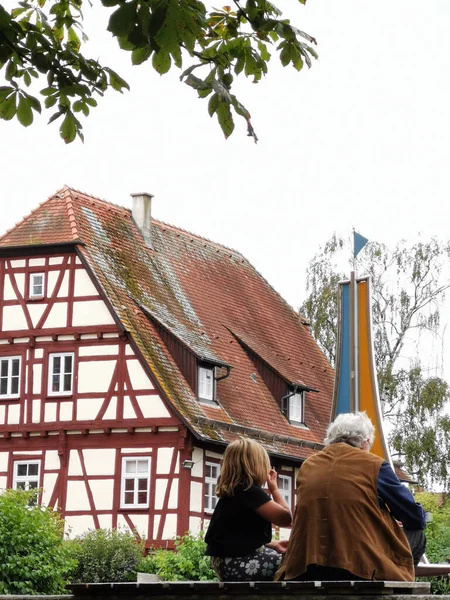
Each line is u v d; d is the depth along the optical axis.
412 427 42.22
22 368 33.34
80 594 5.93
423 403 41.75
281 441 35.91
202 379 33.72
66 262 33.31
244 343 38.06
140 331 32.88
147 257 36.84
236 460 6.20
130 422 31.84
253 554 6.12
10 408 33.34
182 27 5.79
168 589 5.61
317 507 5.73
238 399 35.28
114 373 32.28
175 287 37.06
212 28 6.65
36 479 32.75
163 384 31.81
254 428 34.47
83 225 34.53
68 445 32.59
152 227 38.72
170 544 30.86
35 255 33.69
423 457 41.31
